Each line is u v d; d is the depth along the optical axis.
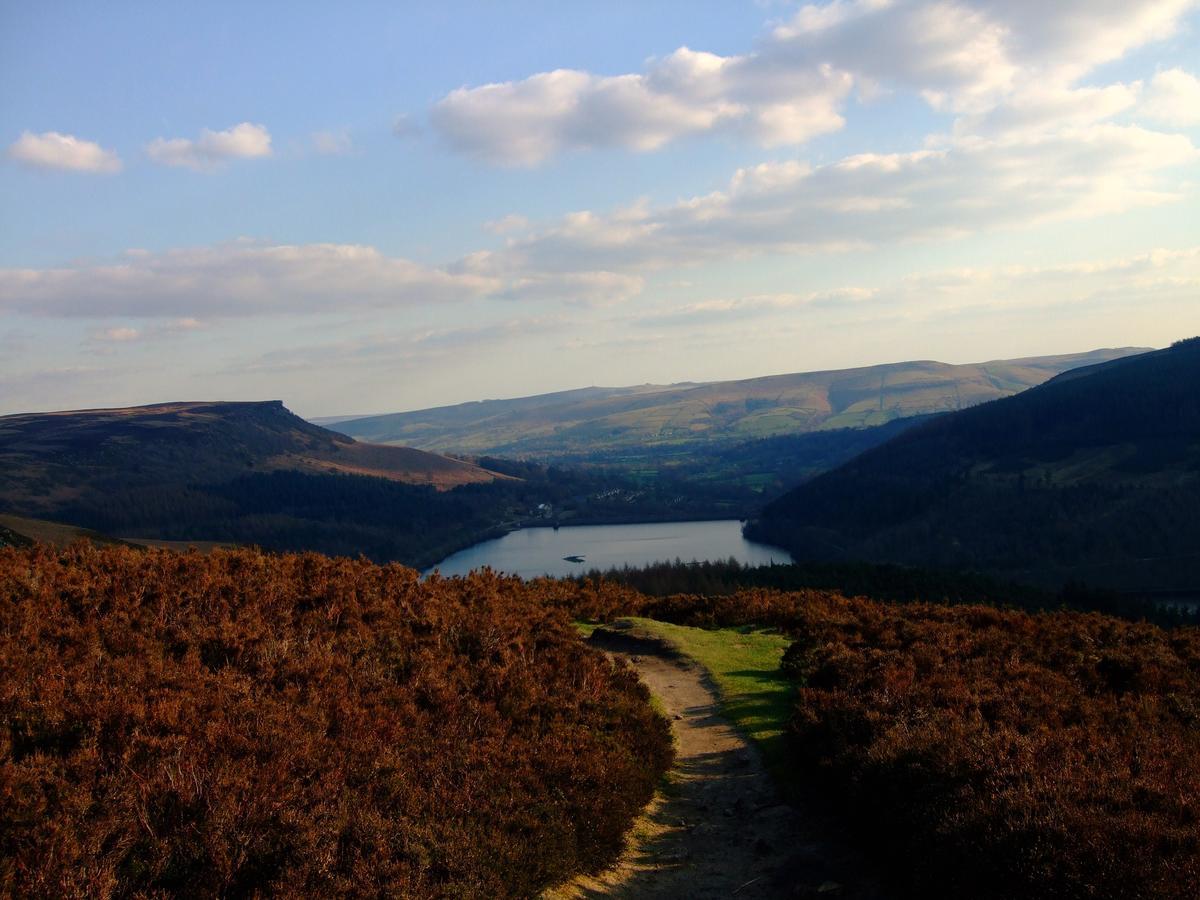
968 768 9.24
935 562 110.75
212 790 7.65
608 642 23.92
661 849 10.04
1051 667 15.25
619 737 12.29
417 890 7.23
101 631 11.16
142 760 8.02
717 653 21.48
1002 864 7.41
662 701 17.12
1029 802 8.08
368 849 7.65
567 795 9.71
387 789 8.76
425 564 158.12
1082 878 6.88
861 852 9.52
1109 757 9.68
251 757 8.47
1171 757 9.95
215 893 6.70
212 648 11.50
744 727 14.97
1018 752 9.60
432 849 7.82
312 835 7.39
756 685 18.00
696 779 12.62
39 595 11.89
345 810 8.00
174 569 14.59
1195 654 15.97
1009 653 16.03
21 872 6.18
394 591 16.69
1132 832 7.39
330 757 9.03
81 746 7.91
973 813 8.12
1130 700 12.89
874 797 9.47
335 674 11.51
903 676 13.99
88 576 13.23
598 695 13.56
